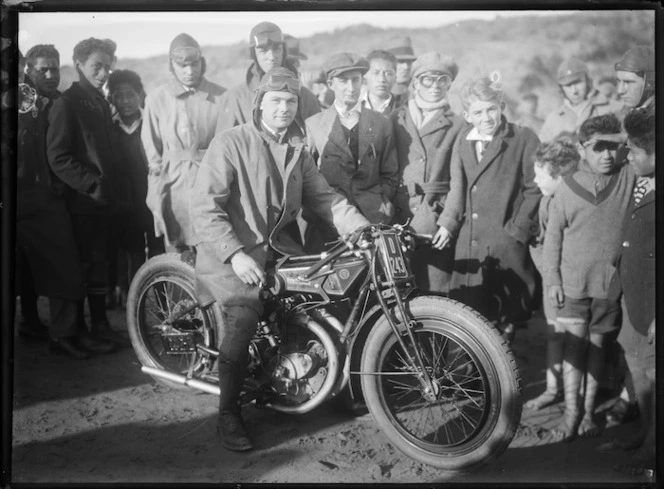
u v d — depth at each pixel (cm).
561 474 311
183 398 371
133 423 345
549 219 365
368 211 380
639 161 352
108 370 398
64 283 400
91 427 341
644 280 338
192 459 316
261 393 335
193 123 393
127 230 423
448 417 356
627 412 357
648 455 323
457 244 393
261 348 339
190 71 387
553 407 371
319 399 325
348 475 304
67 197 400
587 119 366
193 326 371
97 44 388
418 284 397
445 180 388
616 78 373
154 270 380
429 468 312
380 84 379
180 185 399
